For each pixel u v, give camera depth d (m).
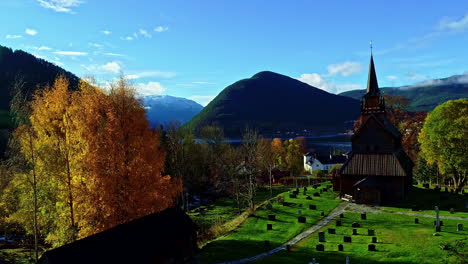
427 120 58.81
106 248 24.30
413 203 49.12
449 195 53.06
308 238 37.09
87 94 30.23
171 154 62.19
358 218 43.19
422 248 30.08
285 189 80.19
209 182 84.12
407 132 77.88
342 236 36.78
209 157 85.25
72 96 30.45
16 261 35.69
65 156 28.75
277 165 114.12
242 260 31.09
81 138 28.58
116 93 30.27
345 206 49.91
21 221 33.59
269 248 34.62
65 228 28.52
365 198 50.41
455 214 42.22
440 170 60.34
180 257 30.55
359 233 37.03
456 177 60.69
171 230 30.12
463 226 36.41
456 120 53.28
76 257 22.38
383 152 53.19
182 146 64.88
